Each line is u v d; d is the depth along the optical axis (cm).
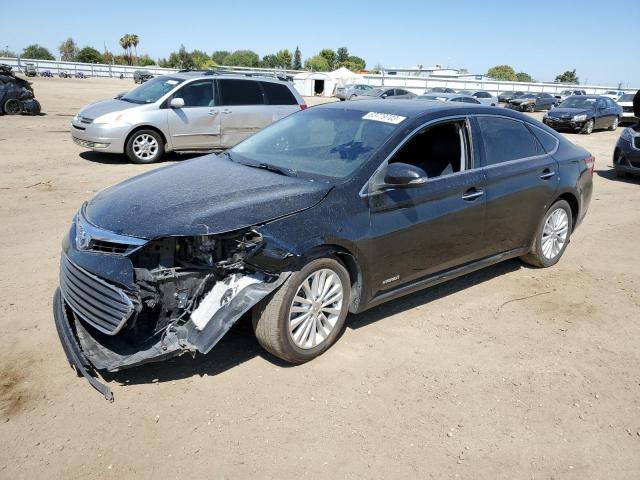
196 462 273
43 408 308
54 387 327
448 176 427
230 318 314
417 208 399
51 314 414
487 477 272
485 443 296
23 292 450
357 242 362
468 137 451
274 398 325
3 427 292
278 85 1191
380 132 413
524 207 494
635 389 354
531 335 420
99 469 267
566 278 541
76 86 4188
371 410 319
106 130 1029
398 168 369
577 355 393
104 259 320
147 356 312
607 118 2311
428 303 467
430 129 430
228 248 331
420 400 330
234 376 345
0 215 670
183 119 1085
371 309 450
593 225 754
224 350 374
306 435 295
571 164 546
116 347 326
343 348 384
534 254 538
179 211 329
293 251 328
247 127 1152
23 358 354
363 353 379
